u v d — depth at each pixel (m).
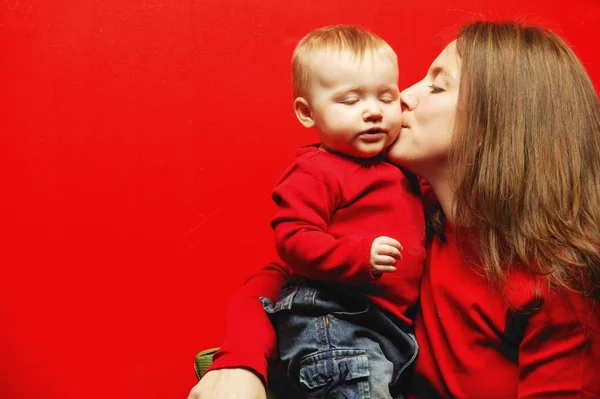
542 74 1.17
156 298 1.75
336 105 1.17
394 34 1.79
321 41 1.20
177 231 1.75
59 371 1.72
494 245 1.13
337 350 1.11
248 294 1.30
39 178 1.71
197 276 1.76
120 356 1.74
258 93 1.77
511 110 1.15
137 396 1.74
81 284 1.73
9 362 1.71
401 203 1.18
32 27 1.70
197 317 1.76
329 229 1.15
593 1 1.87
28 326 1.71
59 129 1.71
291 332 1.16
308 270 1.10
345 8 1.78
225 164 1.76
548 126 1.15
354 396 1.09
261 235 1.78
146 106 1.74
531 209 1.13
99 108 1.72
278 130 1.78
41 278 1.72
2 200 1.70
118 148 1.73
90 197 1.73
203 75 1.75
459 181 1.15
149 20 1.73
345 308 1.14
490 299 1.14
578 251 1.10
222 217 1.76
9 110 1.70
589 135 1.18
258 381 1.10
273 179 1.78
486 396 1.14
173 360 1.75
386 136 1.18
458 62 1.19
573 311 1.08
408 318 1.21
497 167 1.14
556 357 1.09
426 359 1.20
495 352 1.15
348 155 1.19
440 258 1.21
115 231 1.73
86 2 1.71
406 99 1.22
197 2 1.74
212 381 1.11
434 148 1.17
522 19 1.69
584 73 1.21
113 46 1.72
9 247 1.71
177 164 1.75
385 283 1.15
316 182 1.14
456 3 1.82
